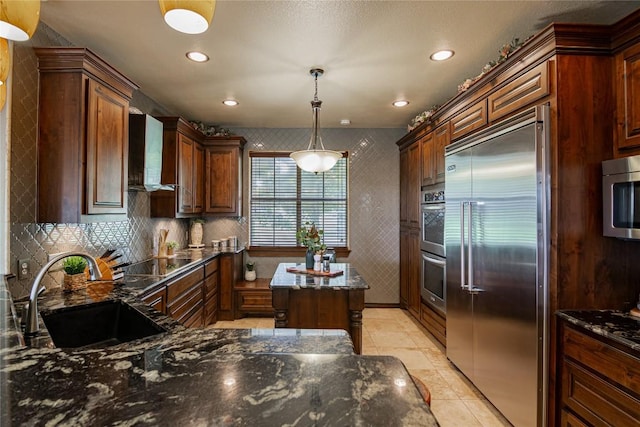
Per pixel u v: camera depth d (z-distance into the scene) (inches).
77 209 78.4
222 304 167.2
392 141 192.1
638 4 75.5
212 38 90.4
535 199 71.5
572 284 71.1
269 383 29.3
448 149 111.8
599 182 70.8
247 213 190.4
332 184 194.4
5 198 72.3
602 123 70.8
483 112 96.3
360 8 77.2
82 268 83.1
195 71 111.5
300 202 193.6
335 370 32.1
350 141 191.6
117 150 92.1
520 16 80.4
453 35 89.0
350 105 148.3
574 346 66.9
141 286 87.3
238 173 179.2
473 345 97.2
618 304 71.5
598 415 61.2
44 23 82.1
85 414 24.2
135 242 129.1
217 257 165.8
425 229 145.4
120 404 25.6
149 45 94.0
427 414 25.3
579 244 71.0
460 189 103.7
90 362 33.3
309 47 95.3
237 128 189.8
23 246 76.5
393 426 23.7
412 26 84.7
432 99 139.8
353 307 104.0
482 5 76.3
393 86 125.0
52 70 78.6
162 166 142.3
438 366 115.7
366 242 191.9
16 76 73.6
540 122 70.8
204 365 32.7
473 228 95.5
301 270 125.2
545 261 71.3
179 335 51.6
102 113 85.7
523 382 76.5
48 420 23.4
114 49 96.3
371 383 29.7
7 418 23.5
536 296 72.2
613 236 67.3
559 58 70.1
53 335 64.2
